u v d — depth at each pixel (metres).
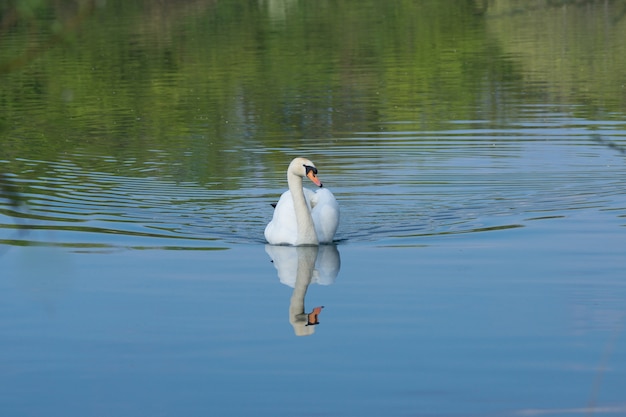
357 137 24.34
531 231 15.16
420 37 47.72
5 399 8.98
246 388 9.15
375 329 10.74
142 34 49.72
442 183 19.02
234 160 21.80
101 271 13.23
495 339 10.29
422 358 9.80
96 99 31.62
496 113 27.75
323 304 11.74
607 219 15.81
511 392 8.90
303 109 28.88
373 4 63.72
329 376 9.39
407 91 32.28
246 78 35.84
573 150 22.05
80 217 16.42
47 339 10.56
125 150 23.05
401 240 14.90
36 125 26.86
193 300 11.95
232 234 15.55
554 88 32.22
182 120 27.34
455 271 13.05
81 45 45.50
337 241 15.01
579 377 9.23
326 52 42.88
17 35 42.81
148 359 9.95
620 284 12.22
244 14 59.44
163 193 18.41
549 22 51.81
